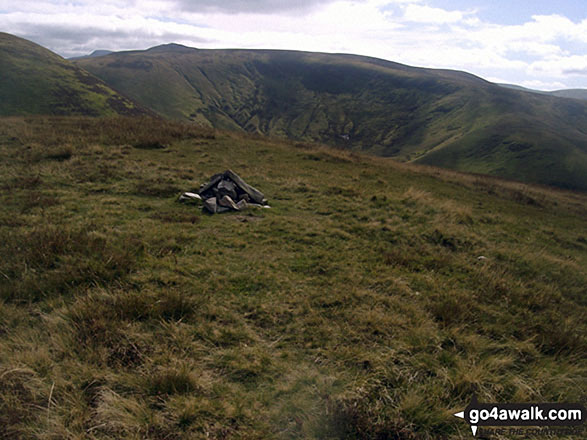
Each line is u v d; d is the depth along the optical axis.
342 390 3.65
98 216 7.99
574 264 8.90
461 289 6.29
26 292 4.72
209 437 3.02
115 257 5.74
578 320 5.84
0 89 77.50
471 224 11.23
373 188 13.91
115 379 3.46
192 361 3.79
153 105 172.00
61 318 4.25
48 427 2.93
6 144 14.02
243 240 7.54
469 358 4.30
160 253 6.35
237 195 10.51
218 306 4.94
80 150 14.01
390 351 4.26
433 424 3.38
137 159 14.19
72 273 5.18
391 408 3.52
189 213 8.98
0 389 3.21
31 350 3.71
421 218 10.33
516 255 8.63
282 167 16.42
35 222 7.25
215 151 17.88
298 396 3.55
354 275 6.36
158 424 3.06
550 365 4.39
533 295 6.36
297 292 5.57
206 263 6.21
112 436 2.93
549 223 14.47
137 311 4.48
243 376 3.77
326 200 11.46
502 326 5.20
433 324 4.95
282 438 3.11
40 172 10.95
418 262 7.34
